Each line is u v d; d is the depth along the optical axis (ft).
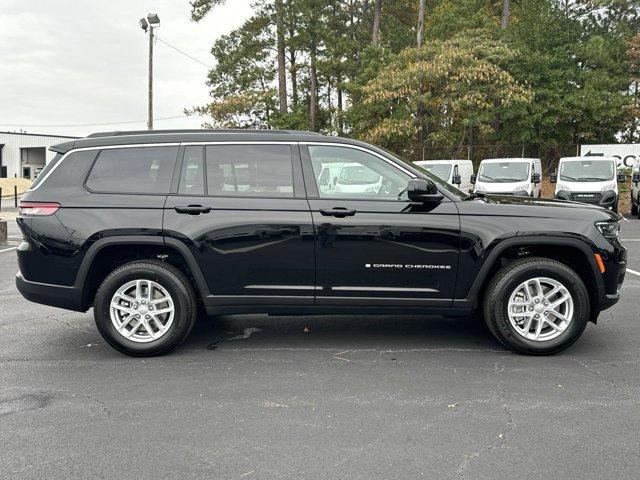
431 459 11.19
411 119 91.97
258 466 11.00
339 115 113.39
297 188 17.42
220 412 13.53
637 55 91.91
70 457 11.43
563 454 11.33
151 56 95.50
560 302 17.24
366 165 17.58
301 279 17.39
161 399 14.38
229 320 22.08
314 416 13.24
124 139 17.99
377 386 15.06
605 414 13.19
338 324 21.39
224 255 17.29
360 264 17.19
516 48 92.48
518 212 17.13
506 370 16.19
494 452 11.44
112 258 18.22
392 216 17.07
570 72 91.35
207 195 17.47
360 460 11.18
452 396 14.33
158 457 11.40
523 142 94.32
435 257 17.08
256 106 128.36
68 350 18.57
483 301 17.87
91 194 17.58
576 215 17.19
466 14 110.93
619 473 10.61
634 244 43.27
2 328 21.21
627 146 80.74
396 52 133.39
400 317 22.34
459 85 88.17
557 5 98.22
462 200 17.37
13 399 14.46
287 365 16.83
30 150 200.75
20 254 17.80
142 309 17.66
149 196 17.48
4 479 10.62
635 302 24.22
